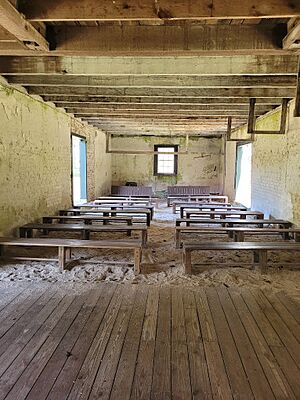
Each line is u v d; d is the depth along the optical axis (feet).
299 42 9.82
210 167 40.86
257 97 17.21
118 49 10.65
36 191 18.85
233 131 34.86
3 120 14.98
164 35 10.52
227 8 8.26
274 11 8.20
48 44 10.60
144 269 12.97
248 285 11.41
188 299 10.27
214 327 8.57
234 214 21.94
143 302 10.02
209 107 22.16
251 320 8.98
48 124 20.51
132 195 36.63
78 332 8.25
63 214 22.43
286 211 19.88
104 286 11.23
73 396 6.02
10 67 13.82
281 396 6.08
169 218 26.09
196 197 33.63
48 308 9.57
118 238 18.89
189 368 6.86
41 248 16.02
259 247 12.43
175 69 13.46
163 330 8.39
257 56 13.16
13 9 7.86
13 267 13.05
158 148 40.88
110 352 7.40
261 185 25.13
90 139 31.01
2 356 7.22
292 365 7.01
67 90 17.52
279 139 21.12
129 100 19.22
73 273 12.41
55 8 8.45
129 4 8.34
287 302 10.13
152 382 6.41
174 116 25.91
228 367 6.91
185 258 12.42
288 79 14.92
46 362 7.01
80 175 30.30
